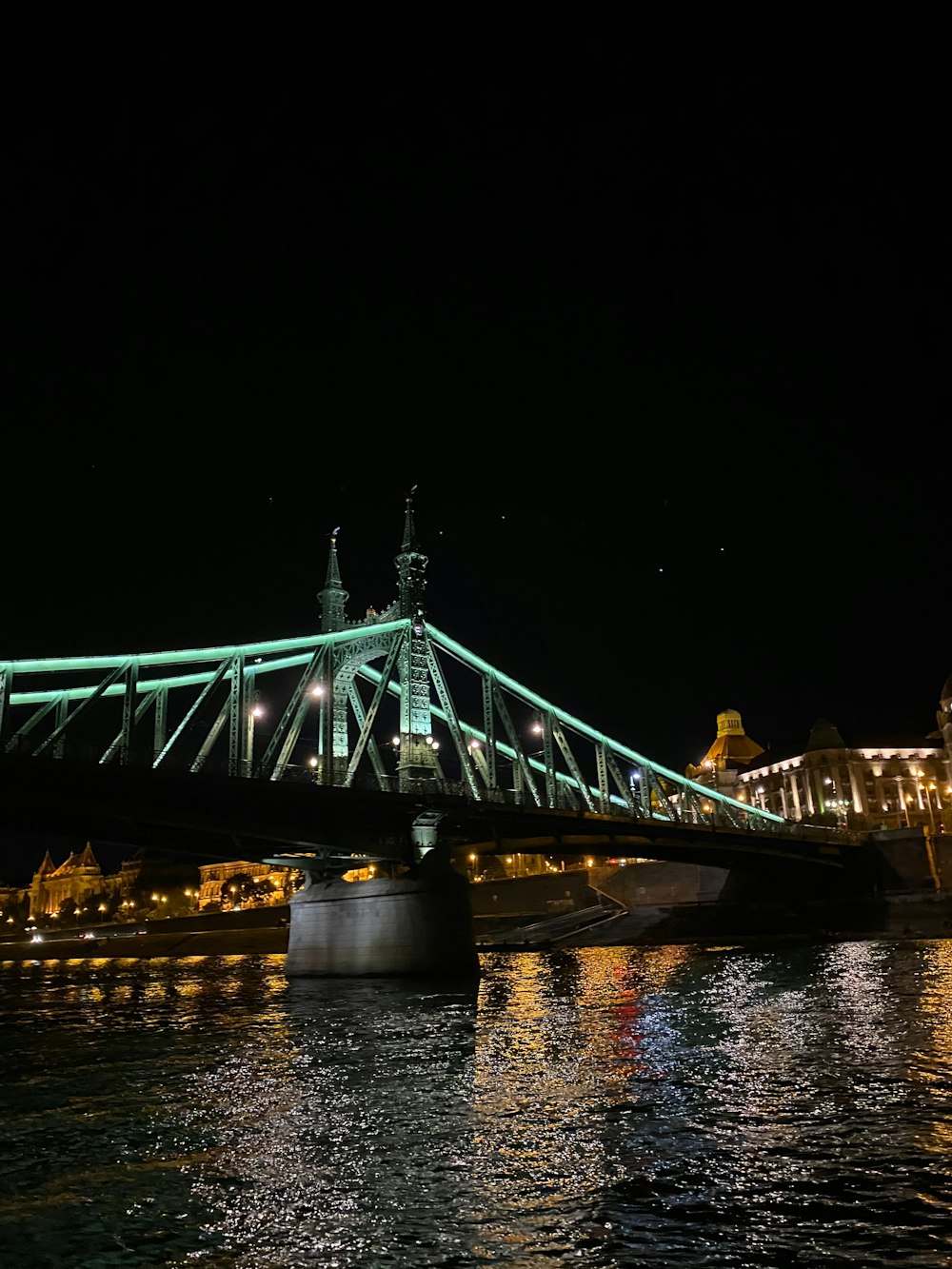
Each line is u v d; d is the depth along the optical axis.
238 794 48.56
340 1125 21.56
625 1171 17.67
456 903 58.16
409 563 67.06
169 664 48.12
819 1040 30.00
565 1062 28.34
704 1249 14.26
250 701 54.12
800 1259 13.86
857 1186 16.47
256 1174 18.22
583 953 84.94
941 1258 13.77
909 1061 25.91
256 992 54.25
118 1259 14.57
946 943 68.00
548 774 71.31
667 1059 28.27
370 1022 38.84
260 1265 14.23
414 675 64.38
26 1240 15.28
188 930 132.25
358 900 59.66
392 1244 14.77
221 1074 28.33
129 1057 32.28
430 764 63.34
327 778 55.00
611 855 82.19
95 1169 18.80
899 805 139.62
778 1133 19.70
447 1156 18.98
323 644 57.25
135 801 45.31
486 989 51.22
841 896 99.69
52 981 75.88
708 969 59.12
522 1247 14.53
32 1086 27.23
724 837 84.19
